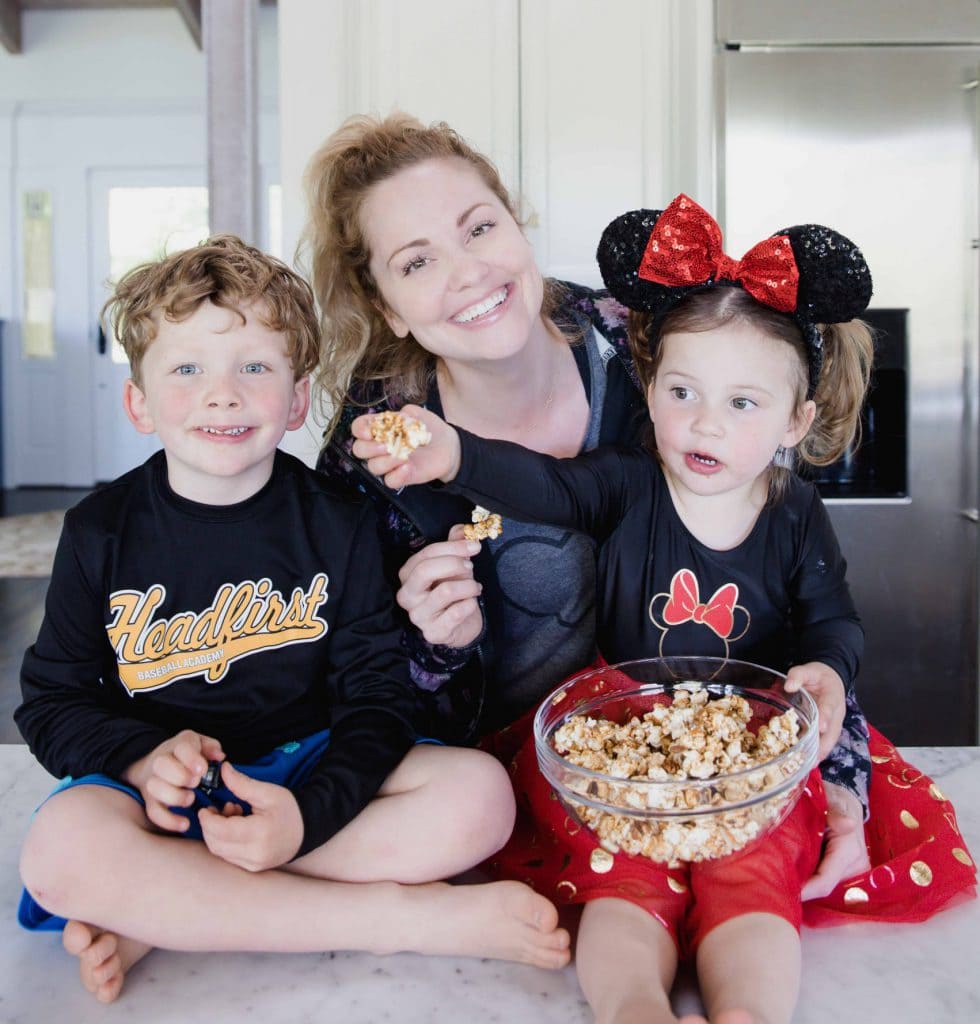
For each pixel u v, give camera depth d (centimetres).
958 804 146
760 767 104
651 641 132
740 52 229
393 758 116
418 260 128
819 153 231
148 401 122
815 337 121
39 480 705
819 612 133
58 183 671
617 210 226
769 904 102
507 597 141
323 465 146
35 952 114
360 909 107
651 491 132
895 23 228
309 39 212
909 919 116
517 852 125
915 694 241
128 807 107
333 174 136
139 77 662
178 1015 102
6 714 281
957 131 230
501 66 221
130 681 121
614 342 145
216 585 122
